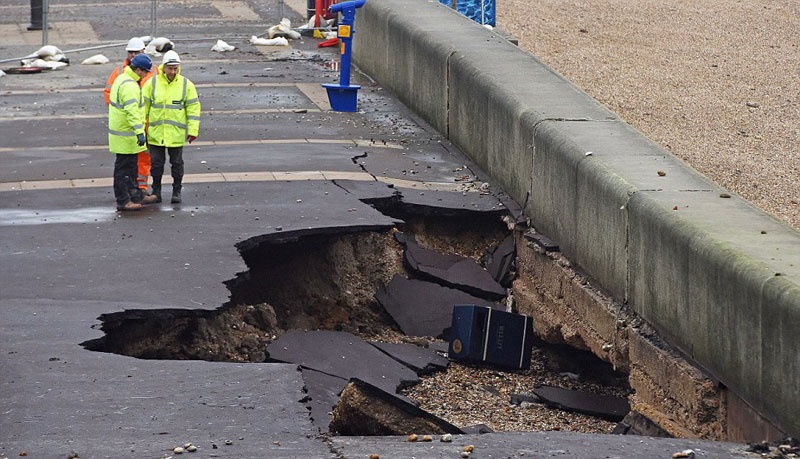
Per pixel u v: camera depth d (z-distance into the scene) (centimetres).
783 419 1462
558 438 1399
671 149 3142
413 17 3525
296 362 1953
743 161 3031
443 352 2194
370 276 2386
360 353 2045
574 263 2197
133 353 1881
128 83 2369
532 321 2198
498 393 2070
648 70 4100
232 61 4138
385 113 3388
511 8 5112
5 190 2572
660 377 1808
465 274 2417
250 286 2286
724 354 1614
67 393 1540
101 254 2145
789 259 1557
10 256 2133
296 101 3525
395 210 2555
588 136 2269
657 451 1342
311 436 1405
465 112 2914
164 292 1955
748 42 4569
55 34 4647
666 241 1780
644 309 1891
